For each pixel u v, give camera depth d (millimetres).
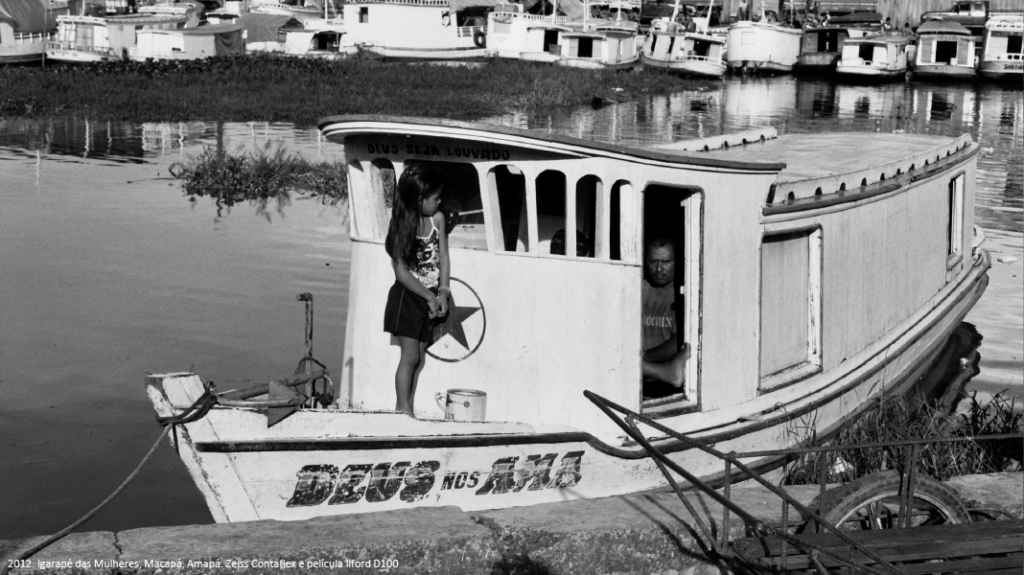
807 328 8797
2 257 15117
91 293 13414
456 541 5715
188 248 16094
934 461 8297
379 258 7520
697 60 65375
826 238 8758
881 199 9828
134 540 5473
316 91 44469
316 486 5957
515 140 6719
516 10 73375
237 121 36281
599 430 6984
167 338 11711
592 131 36562
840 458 8477
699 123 40312
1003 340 13281
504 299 7121
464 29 67875
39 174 23078
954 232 13117
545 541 5922
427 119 6832
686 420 7332
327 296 13703
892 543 5840
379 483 6129
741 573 6105
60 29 62031
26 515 7605
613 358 6922
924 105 50406
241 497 5789
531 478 6625
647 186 6840
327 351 11469
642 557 6113
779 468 8109
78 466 8461
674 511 6434
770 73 71812
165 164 25234
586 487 6875
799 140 12984
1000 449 8930
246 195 21016
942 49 68312
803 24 82562
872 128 39125
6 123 33719
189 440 5609
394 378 7555
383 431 6160
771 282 8258
